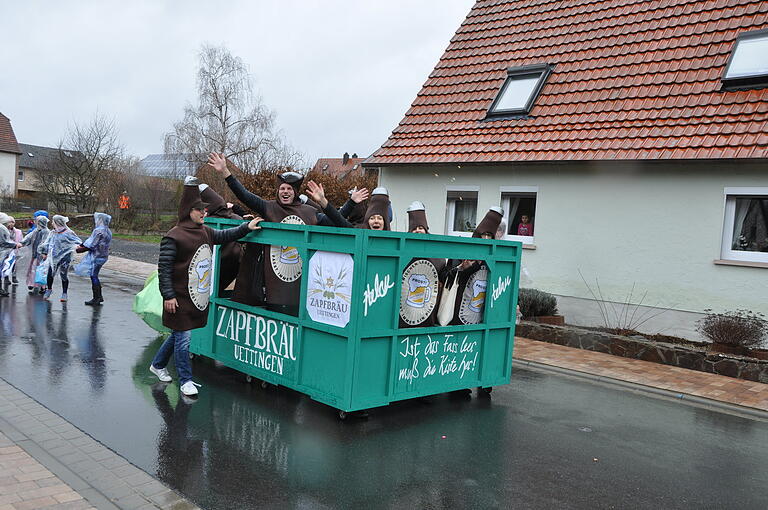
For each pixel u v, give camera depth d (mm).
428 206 12750
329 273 5574
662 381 7590
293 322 5934
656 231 9852
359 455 4855
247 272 6676
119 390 6125
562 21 13242
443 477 4547
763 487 4699
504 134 11867
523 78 12688
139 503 3859
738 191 9023
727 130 9242
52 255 11148
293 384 5961
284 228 6016
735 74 9797
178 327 5922
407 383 5895
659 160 9453
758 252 9016
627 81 11109
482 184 11938
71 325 9062
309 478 4383
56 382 6254
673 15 11617
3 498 3740
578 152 10477
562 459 5043
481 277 6566
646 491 4512
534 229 11289
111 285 13875
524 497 4293
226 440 5004
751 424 6258
